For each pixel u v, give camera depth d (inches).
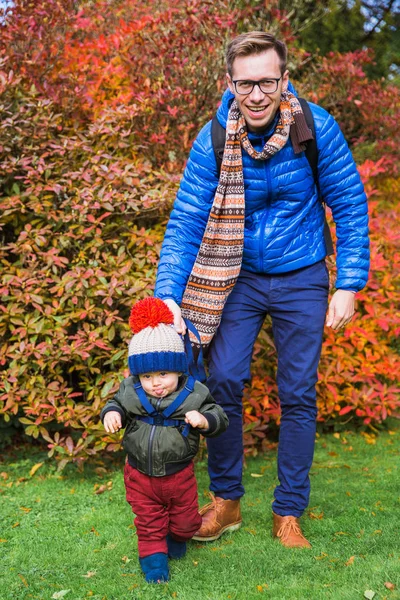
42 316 152.9
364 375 173.2
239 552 109.2
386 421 188.4
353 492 137.5
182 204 112.4
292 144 104.7
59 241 161.0
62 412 149.0
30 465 160.1
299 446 112.5
